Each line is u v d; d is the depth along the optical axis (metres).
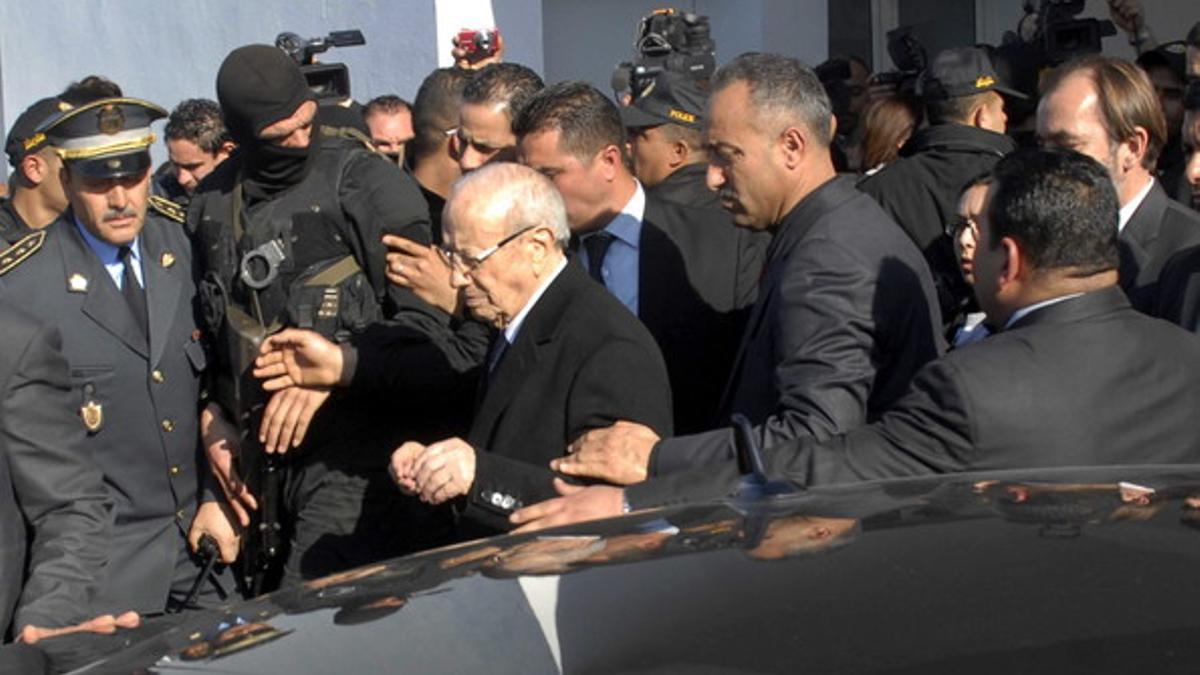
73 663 2.84
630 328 3.77
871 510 2.07
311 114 4.37
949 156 5.31
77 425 3.83
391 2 7.91
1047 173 3.17
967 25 9.16
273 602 2.19
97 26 9.27
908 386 3.67
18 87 9.45
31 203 4.83
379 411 4.36
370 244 4.36
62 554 3.68
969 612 1.70
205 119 7.07
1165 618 1.64
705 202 4.88
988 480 2.23
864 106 6.99
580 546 2.11
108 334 4.51
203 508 4.60
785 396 3.63
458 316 4.27
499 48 6.49
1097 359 3.10
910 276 3.74
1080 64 4.23
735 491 2.31
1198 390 3.15
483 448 3.81
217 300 4.45
